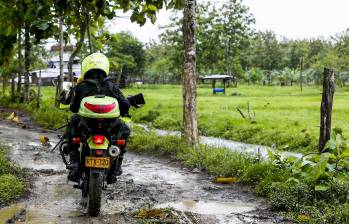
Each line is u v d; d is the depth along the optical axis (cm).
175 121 2017
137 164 1000
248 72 7712
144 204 674
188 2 1086
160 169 946
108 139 588
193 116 1097
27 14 1113
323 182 692
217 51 6519
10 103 2600
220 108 2595
